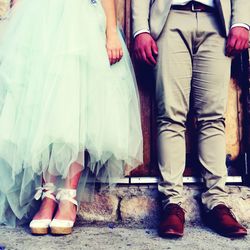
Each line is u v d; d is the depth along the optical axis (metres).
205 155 1.97
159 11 1.98
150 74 2.28
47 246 1.54
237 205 2.03
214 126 1.97
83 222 2.00
